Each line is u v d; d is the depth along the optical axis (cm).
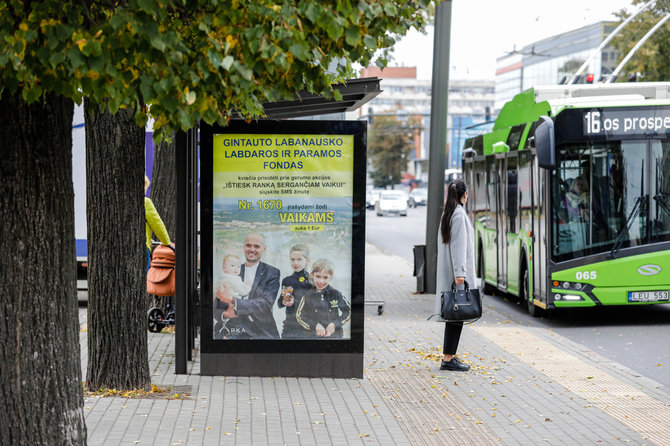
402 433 702
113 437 663
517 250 1548
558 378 951
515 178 1562
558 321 1434
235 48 477
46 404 483
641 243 1343
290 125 882
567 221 1345
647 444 685
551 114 1358
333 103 1044
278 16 464
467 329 1323
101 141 813
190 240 993
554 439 696
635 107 1339
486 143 1830
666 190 1341
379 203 6462
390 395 845
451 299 960
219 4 471
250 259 897
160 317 1237
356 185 891
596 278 1342
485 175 1847
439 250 980
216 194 888
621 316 1493
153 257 1131
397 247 3431
